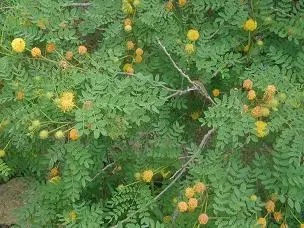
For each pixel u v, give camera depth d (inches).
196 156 24.2
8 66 24.7
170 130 25.1
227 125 22.7
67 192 23.8
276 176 22.5
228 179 22.7
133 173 26.2
